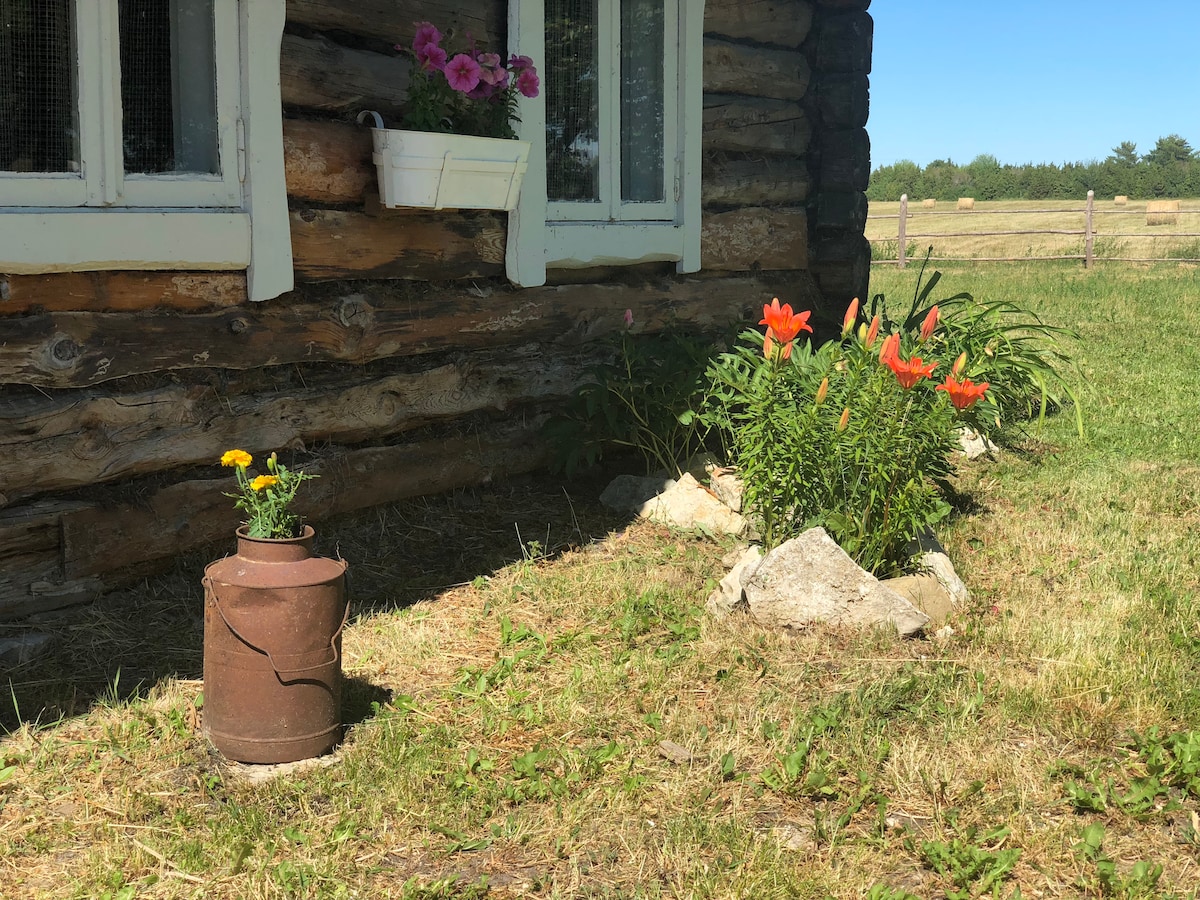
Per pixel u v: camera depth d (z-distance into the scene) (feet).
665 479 19.52
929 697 12.42
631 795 10.62
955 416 15.14
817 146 25.88
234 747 11.00
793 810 10.50
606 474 20.79
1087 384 29.96
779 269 25.21
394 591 15.60
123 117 13.60
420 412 17.80
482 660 13.53
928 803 10.56
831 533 15.69
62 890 9.07
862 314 26.76
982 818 10.28
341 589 11.32
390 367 17.43
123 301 13.78
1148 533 18.39
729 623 14.53
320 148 15.65
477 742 11.57
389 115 16.74
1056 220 109.40
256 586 10.78
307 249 15.69
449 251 17.69
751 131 23.95
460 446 18.65
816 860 9.69
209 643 11.07
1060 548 17.71
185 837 9.80
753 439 16.35
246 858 9.53
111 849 9.58
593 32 20.10
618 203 20.89
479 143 16.22
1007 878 9.45
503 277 18.78
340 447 16.93
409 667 13.32
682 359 20.29
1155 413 26.78
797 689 12.73
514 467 19.65
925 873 9.56
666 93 21.72
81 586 13.93
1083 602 15.34
